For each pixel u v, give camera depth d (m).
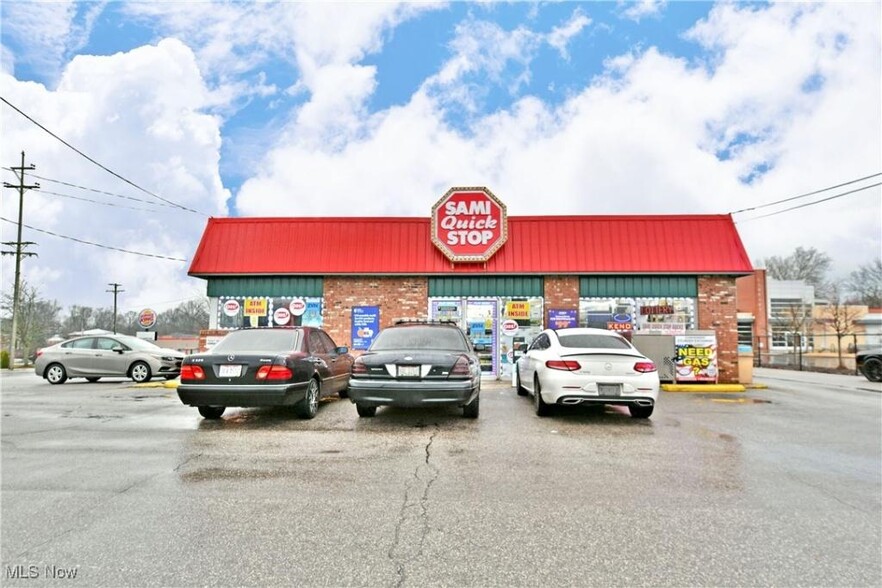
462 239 15.30
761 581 2.98
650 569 3.12
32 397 11.48
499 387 13.29
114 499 4.29
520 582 2.95
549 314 15.16
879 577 3.03
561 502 4.27
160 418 8.34
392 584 2.93
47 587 2.87
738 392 13.03
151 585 2.90
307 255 15.54
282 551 3.33
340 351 9.90
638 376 7.98
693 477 5.03
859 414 9.38
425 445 6.31
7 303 43.16
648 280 15.15
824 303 49.66
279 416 8.49
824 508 4.18
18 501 4.24
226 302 15.05
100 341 15.61
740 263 14.86
